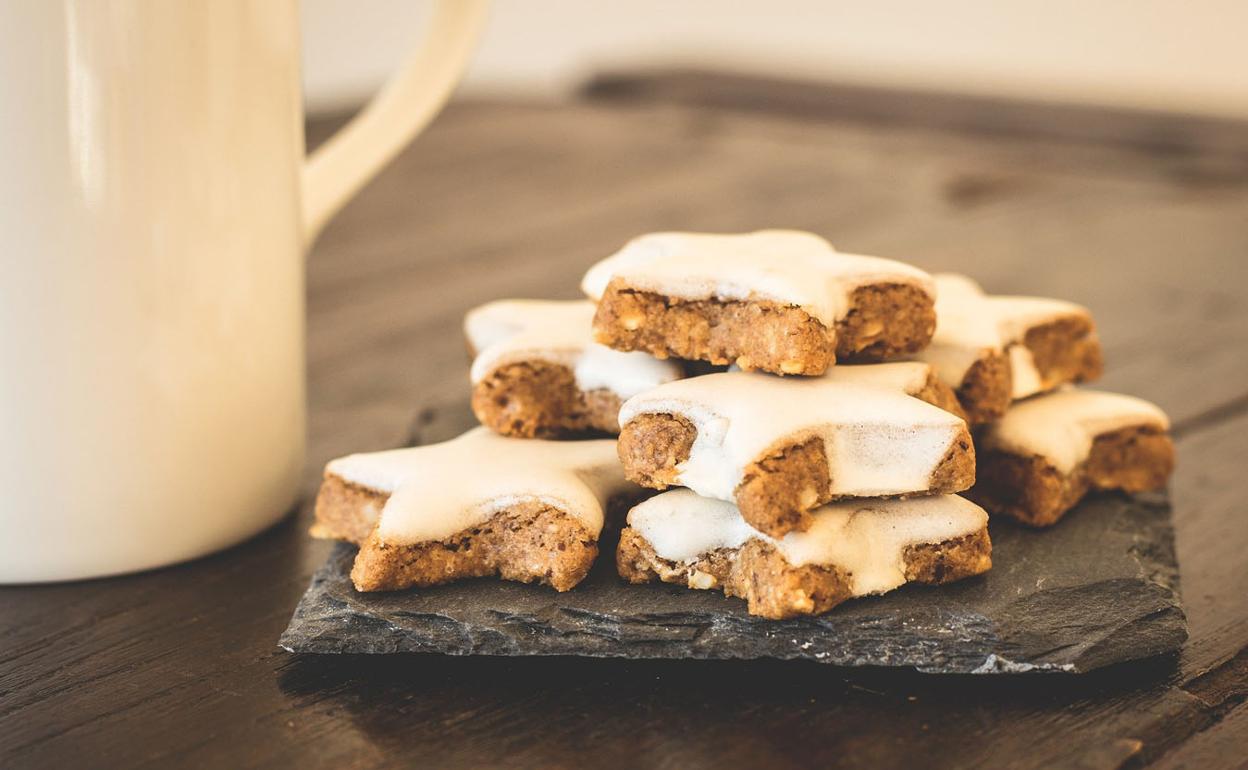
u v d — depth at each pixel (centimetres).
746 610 36
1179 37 119
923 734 34
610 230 68
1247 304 58
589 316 41
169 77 37
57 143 37
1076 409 42
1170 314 57
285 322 40
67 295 37
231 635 37
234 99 38
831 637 35
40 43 36
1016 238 69
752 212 71
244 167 39
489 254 63
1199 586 39
